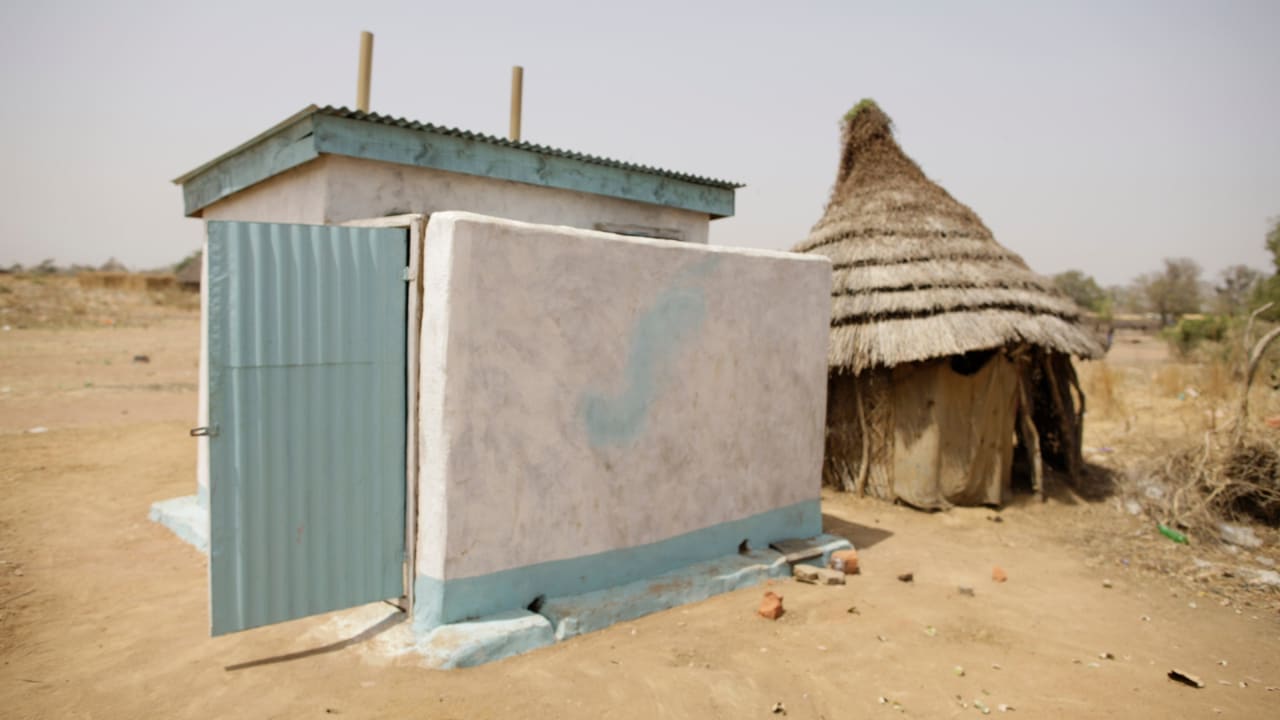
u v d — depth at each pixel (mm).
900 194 9195
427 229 4168
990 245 8953
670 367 5219
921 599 5484
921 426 8109
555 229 4488
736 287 5668
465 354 4094
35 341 22016
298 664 3857
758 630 4672
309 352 4012
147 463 8617
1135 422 12148
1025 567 6477
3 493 7215
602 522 4855
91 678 3707
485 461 4230
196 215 7352
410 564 4297
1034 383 9438
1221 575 6297
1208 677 4434
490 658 4008
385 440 4289
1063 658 4578
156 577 5223
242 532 3838
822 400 6500
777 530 6168
